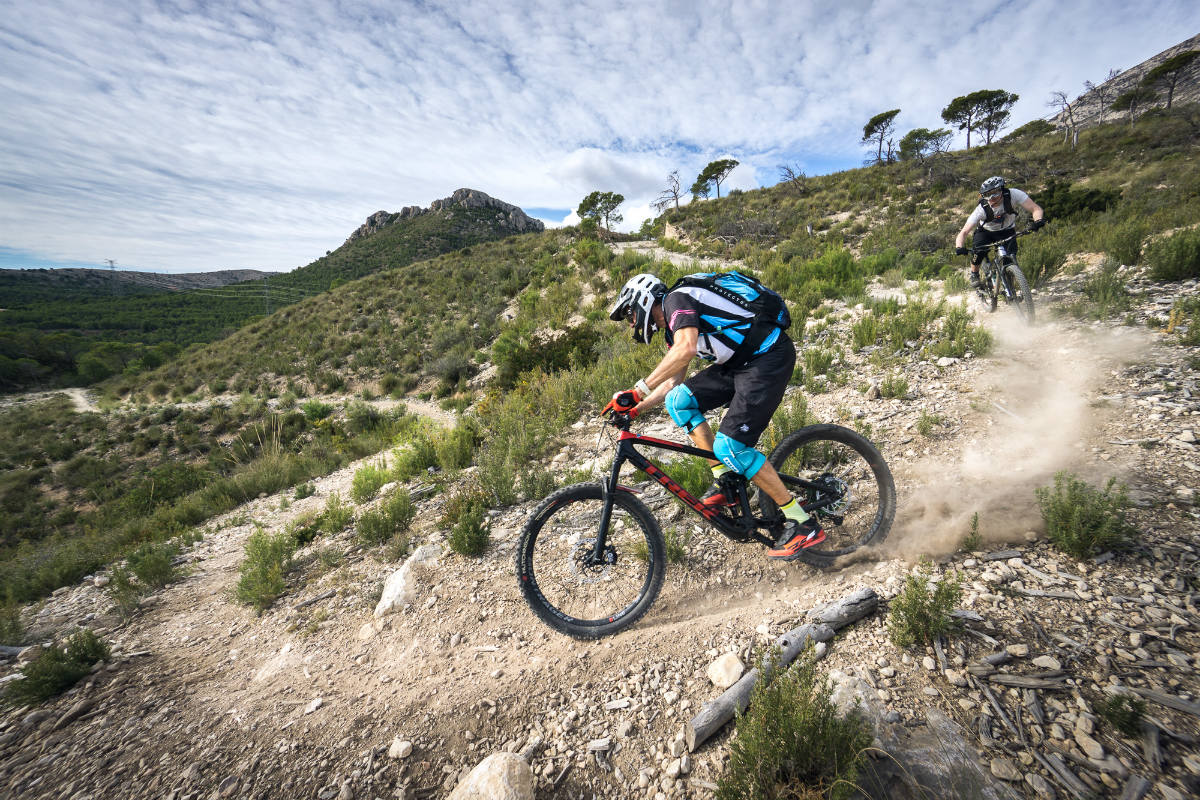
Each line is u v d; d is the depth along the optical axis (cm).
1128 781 149
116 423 2761
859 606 238
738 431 248
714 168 5078
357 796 195
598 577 313
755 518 283
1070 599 223
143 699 276
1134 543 246
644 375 750
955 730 173
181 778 213
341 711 243
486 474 491
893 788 157
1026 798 149
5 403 4312
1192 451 313
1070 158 2583
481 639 282
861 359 654
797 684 179
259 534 473
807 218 2644
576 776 192
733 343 247
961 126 4753
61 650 314
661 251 2867
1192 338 470
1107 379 443
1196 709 164
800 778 166
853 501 340
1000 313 700
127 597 439
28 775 228
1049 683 185
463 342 2380
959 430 410
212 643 339
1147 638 196
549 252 3341
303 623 340
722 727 198
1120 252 805
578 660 252
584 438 617
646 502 380
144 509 1384
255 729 239
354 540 464
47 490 2194
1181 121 2592
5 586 584
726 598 284
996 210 644
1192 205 1121
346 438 1587
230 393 2841
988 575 246
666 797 178
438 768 204
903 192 2591
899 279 1153
